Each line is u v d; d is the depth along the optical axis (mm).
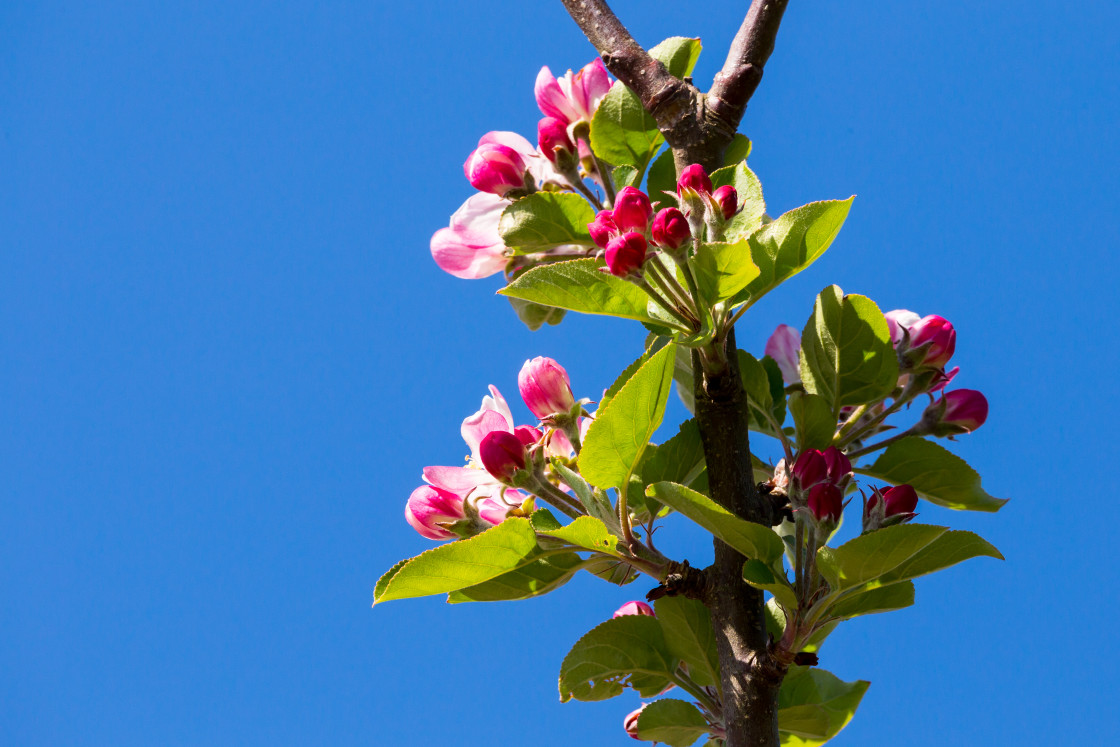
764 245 1224
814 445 1257
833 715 1284
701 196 1219
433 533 1252
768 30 1261
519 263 1274
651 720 1269
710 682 1262
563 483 1258
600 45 1272
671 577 1236
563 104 1283
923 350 1272
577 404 1254
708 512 1212
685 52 1293
